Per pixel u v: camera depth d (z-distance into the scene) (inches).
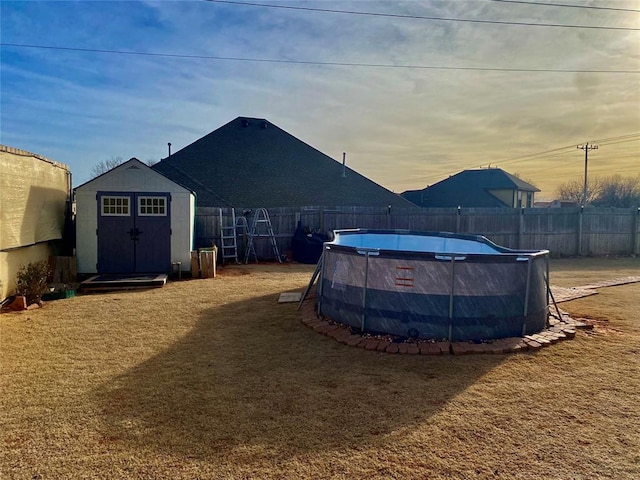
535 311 193.3
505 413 119.4
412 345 175.3
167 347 178.2
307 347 178.2
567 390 135.7
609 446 102.6
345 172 824.3
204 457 96.8
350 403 125.3
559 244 576.1
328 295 214.5
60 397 128.6
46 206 329.4
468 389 135.9
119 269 365.7
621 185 1739.7
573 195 1980.8
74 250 375.9
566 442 104.3
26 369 151.8
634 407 124.1
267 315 232.4
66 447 100.7
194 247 446.9
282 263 483.5
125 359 163.3
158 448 100.4
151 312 240.8
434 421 114.3
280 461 95.4
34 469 91.7
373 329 191.5
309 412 119.4
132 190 366.3
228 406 123.0
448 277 181.8
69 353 169.8
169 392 132.7
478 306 182.1
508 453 99.3
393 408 122.0
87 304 261.7
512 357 166.4
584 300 279.1
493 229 561.6
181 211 376.2
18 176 273.9
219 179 737.6
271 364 158.4
